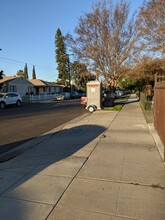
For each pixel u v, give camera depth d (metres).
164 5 23.47
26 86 55.44
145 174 5.13
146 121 12.66
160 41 24.64
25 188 4.50
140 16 24.31
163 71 24.47
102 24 23.94
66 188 4.48
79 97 51.47
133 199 4.06
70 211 3.72
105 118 14.30
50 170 5.41
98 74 25.84
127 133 9.44
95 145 7.60
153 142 7.89
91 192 4.32
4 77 53.03
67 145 7.75
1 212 3.71
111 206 3.84
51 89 71.12
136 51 24.81
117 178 4.92
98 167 5.55
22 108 26.34
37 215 3.62
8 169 5.59
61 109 22.75
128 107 22.17
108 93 23.89
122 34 24.12
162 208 3.78
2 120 15.29
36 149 7.47
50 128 11.71
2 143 8.65
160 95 8.19
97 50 24.34
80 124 12.25
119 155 6.47
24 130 11.30
